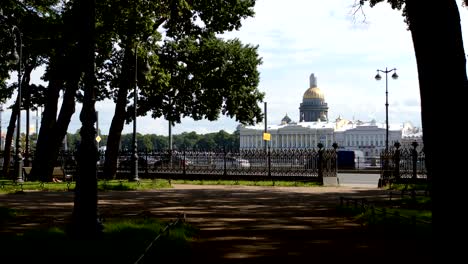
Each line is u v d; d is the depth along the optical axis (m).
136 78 35.41
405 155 37.50
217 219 16.92
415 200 21.14
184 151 44.78
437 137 7.79
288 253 10.79
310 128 150.75
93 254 9.11
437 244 7.67
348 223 16.02
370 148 133.62
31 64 48.56
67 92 34.94
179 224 13.67
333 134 147.50
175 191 29.92
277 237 13.04
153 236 11.23
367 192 29.25
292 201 23.83
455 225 7.49
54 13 35.31
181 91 47.94
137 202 22.58
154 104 49.44
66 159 45.84
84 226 11.07
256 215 18.19
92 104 11.66
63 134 35.50
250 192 29.38
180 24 39.03
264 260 10.03
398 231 13.34
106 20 30.33
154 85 43.28
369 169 57.03
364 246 11.70
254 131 156.12
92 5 12.10
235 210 19.83
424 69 7.97
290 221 16.47
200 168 43.84
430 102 7.89
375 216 15.86
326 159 37.19
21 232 12.83
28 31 35.09
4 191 27.39
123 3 28.23
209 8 39.16
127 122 50.81
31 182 31.97
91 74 11.84
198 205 21.64
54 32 34.53
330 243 12.10
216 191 30.16
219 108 48.47
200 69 46.34
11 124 48.44
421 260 9.98
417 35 8.07
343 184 37.59
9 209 16.94
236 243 12.06
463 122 7.77
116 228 12.44
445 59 7.84
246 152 42.19
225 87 46.97
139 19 30.89
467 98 7.89
